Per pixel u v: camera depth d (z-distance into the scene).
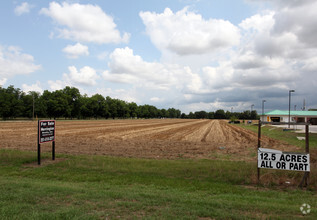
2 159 12.14
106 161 11.88
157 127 54.12
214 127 57.69
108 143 22.34
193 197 6.34
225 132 40.66
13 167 10.66
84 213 4.57
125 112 146.50
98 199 5.64
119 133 35.22
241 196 6.68
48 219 4.21
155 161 12.21
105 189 7.12
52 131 12.40
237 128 54.19
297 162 7.76
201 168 10.48
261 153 8.30
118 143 22.53
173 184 8.09
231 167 10.57
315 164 11.61
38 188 6.61
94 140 24.91
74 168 10.55
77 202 5.34
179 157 14.87
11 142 21.38
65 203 5.29
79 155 14.12
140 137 29.64
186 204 5.42
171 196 6.18
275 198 6.65
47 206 5.00
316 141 24.70
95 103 111.50
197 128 52.31
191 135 33.97
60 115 93.75
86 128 44.97
